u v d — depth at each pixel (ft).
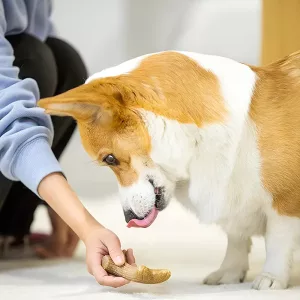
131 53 16.37
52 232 8.21
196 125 5.58
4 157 6.21
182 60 5.84
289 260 5.77
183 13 16.06
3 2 7.36
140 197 5.68
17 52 7.50
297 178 5.59
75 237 8.14
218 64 5.90
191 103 5.62
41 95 7.60
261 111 5.68
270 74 5.97
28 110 6.30
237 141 5.60
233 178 5.68
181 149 5.63
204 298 5.11
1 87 6.59
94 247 5.57
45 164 6.08
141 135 5.60
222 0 15.87
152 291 5.54
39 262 7.64
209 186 5.76
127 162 5.72
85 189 15.23
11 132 6.21
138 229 10.19
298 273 6.73
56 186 6.00
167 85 5.67
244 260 6.26
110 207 12.58
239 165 5.65
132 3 16.19
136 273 5.25
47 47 7.97
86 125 5.82
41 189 6.06
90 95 5.37
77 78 8.47
